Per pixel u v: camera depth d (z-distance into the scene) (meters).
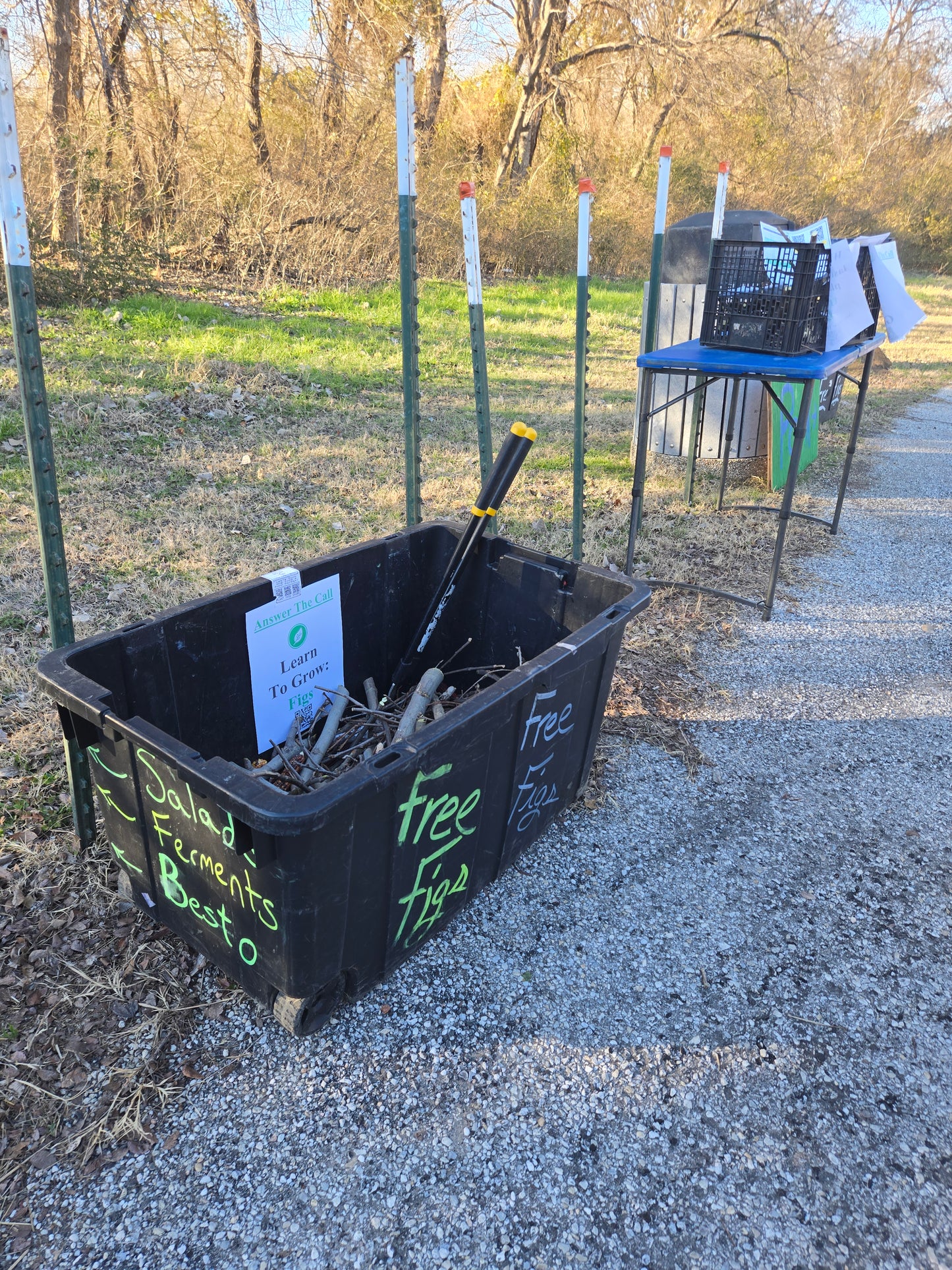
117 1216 2.01
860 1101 2.39
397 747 2.10
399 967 2.70
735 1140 2.27
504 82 23.45
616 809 3.50
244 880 2.12
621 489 7.14
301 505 6.11
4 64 2.19
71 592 4.61
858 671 4.70
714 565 5.89
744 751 3.94
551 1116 2.29
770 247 4.67
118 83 12.49
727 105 23.30
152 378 7.97
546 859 3.21
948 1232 2.09
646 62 22.45
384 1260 1.96
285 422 7.79
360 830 2.11
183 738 2.84
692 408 7.31
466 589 3.62
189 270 12.97
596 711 3.21
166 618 2.64
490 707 2.32
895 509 7.35
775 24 23.98
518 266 19.73
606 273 21.64
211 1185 2.08
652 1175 2.17
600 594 3.19
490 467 4.04
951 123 33.56
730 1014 2.63
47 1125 2.17
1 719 3.59
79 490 5.86
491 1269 1.95
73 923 2.73
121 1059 2.34
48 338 8.59
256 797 1.87
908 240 30.62
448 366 10.53
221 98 14.34
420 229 16.30
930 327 18.72
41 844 3.00
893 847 3.39
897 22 32.09
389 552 3.49
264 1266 1.93
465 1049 2.45
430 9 17.27
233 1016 2.49
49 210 10.26
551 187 21.81
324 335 10.86
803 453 7.98
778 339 4.75
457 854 2.63
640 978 2.73
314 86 15.07
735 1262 2.00
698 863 3.25
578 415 4.68
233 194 13.33
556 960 2.77
